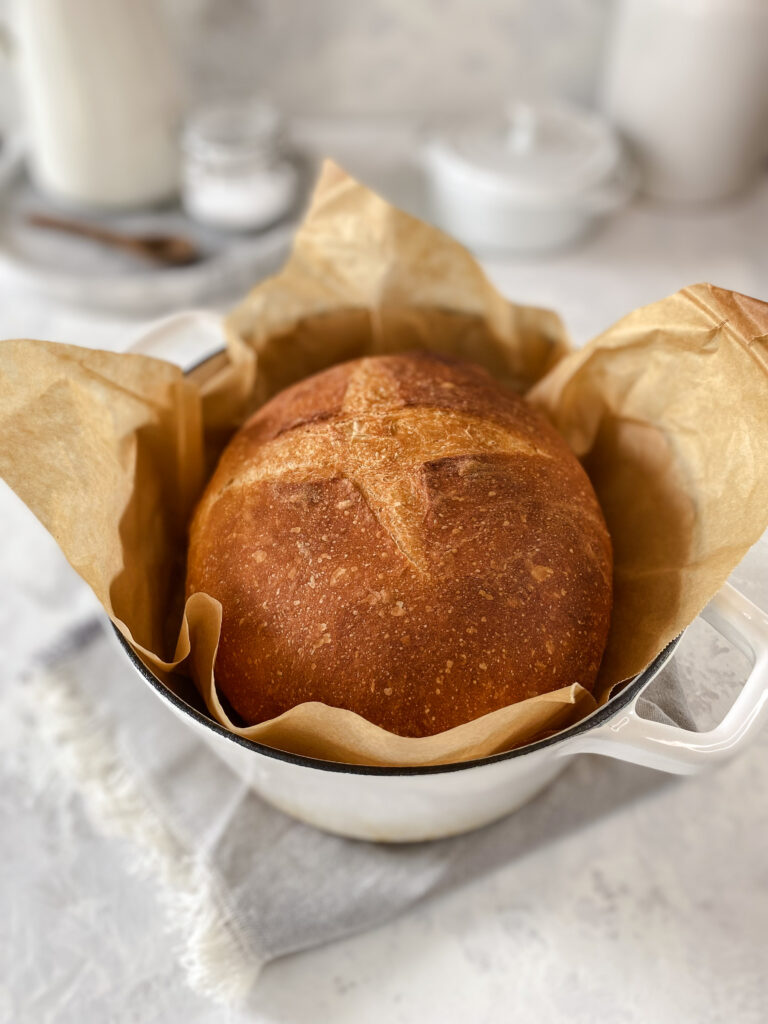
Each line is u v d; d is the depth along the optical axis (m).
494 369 0.49
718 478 0.39
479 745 0.32
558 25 0.77
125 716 0.46
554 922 0.40
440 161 0.71
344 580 0.37
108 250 0.71
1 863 0.42
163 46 0.70
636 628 0.40
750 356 0.37
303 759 0.32
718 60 0.71
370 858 0.41
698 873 0.41
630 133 0.77
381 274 0.47
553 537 0.39
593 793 0.43
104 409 0.40
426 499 0.38
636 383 0.43
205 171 0.70
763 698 0.33
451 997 0.38
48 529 0.35
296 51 0.78
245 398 0.48
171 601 0.43
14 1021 0.38
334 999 0.38
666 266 0.73
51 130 0.71
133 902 0.41
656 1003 0.38
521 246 0.73
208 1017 0.38
